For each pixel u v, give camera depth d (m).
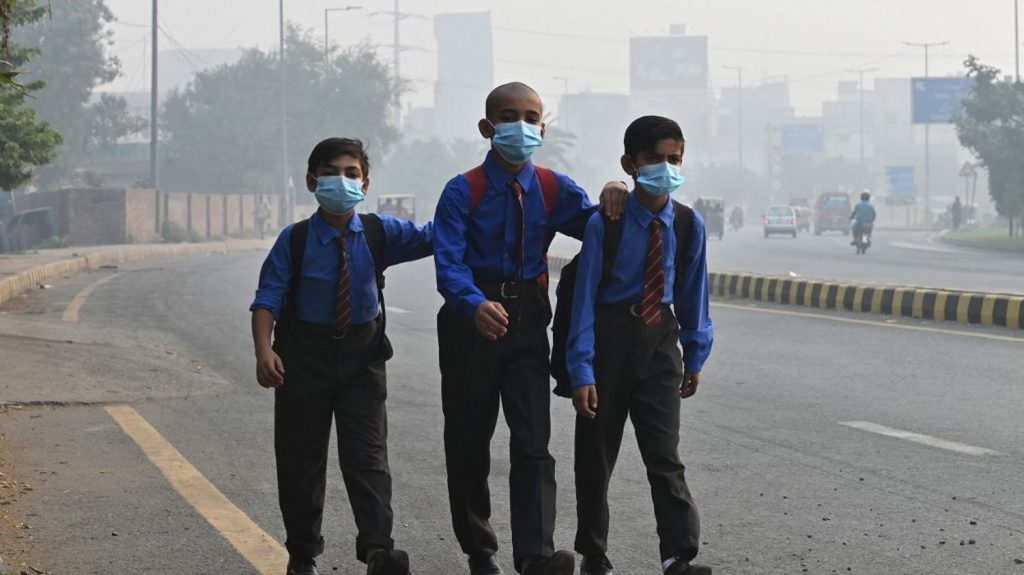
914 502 6.54
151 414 9.41
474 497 5.02
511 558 5.62
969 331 14.09
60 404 9.69
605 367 4.75
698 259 4.86
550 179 4.86
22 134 19.84
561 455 7.88
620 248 4.72
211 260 35.78
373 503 4.90
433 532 6.09
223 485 7.09
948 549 5.66
